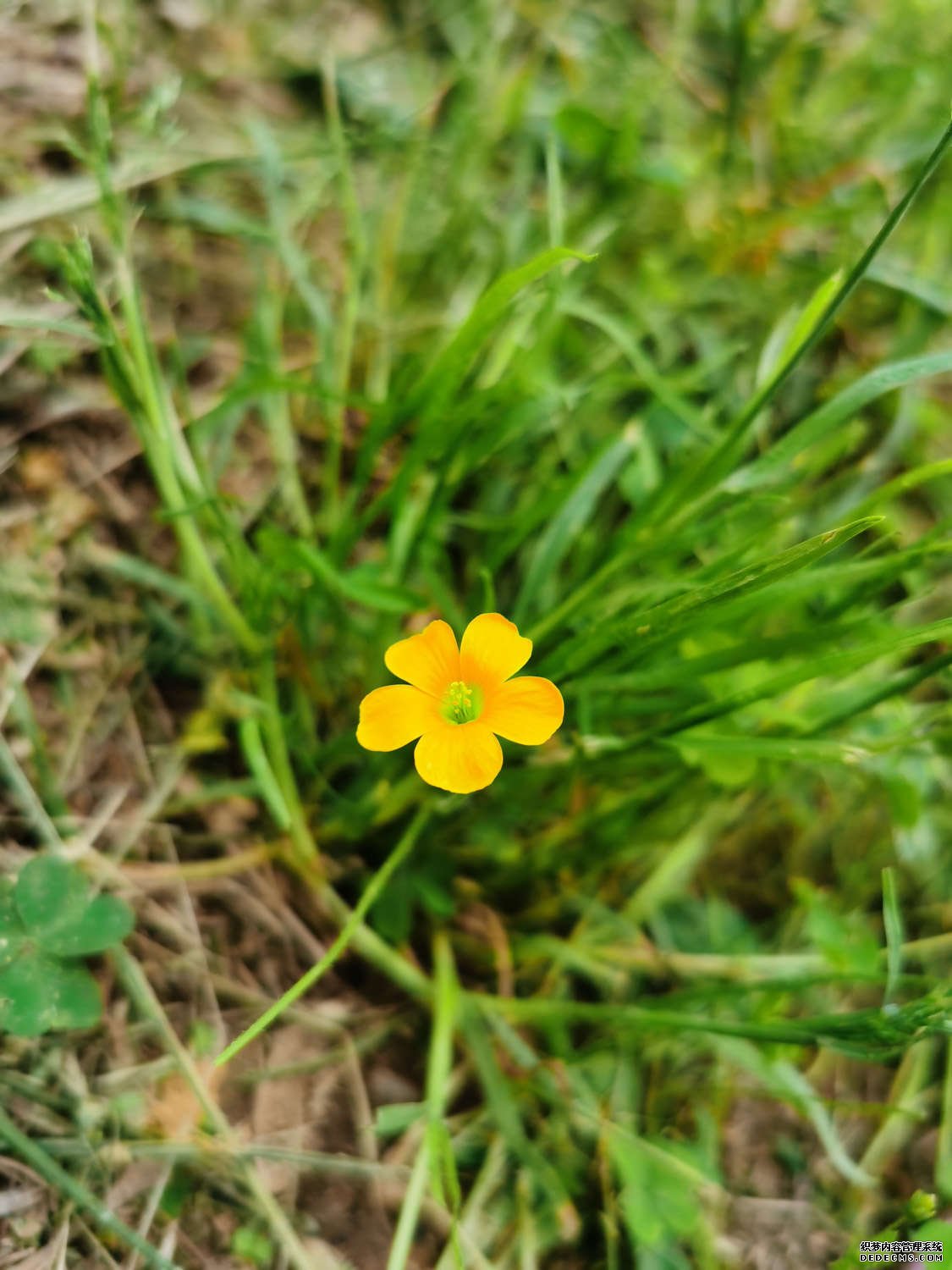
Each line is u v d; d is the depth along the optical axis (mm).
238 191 134
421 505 118
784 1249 108
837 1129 115
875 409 139
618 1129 104
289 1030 107
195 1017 104
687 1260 105
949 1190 109
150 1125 97
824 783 127
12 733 106
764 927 124
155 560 119
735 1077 113
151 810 110
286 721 112
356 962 113
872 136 147
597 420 132
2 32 128
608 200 134
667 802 112
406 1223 91
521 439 125
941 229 145
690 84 154
